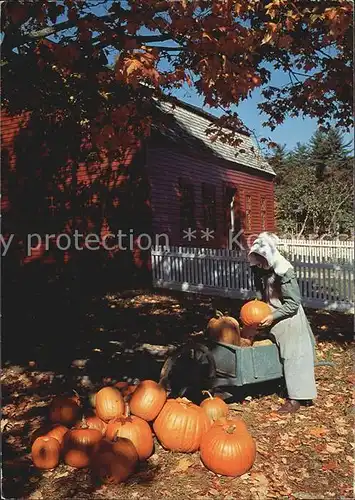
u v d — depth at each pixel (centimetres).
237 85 632
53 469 427
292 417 530
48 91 766
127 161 1599
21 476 418
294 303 531
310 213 3384
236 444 415
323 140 3972
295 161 3991
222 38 601
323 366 724
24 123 1708
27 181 1795
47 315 1048
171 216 1697
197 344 525
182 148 1725
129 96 764
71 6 659
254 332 564
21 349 794
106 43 668
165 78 651
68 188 1720
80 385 636
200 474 417
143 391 469
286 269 536
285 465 433
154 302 1270
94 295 1345
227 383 526
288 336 539
